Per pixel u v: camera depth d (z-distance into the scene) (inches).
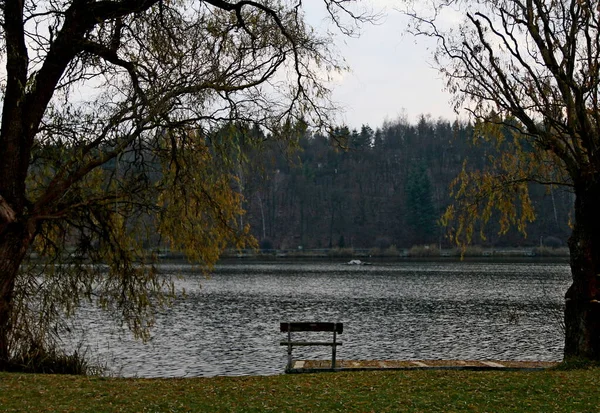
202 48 590.9
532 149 618.5
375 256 3833.7
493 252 3523.6
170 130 578.2
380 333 1051.3
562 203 3698.3
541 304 1497.3
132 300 614.5
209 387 433.1
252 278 2416.3
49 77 534.9
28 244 520.4
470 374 482.0
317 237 4328.3
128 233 609.3
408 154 4992.6
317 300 1606.8
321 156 4766.2
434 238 4023.1
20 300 535.8
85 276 601.6
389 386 433.4
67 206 548.7
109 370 721.6
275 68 598.2
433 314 1314.0
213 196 636.1
